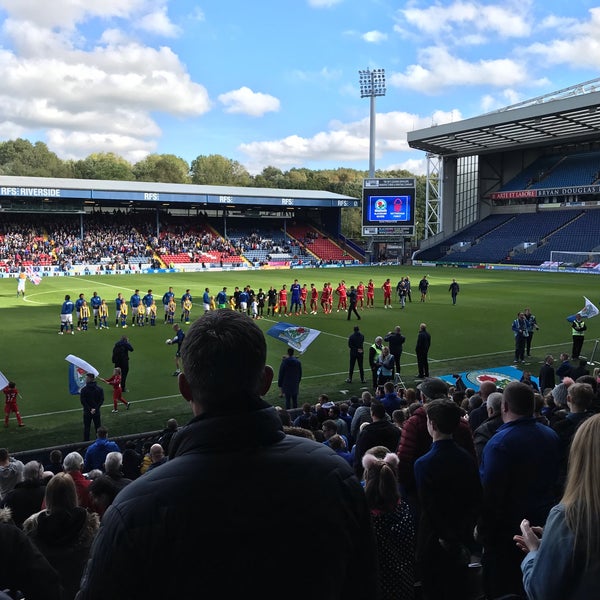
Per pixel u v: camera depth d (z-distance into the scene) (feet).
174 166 433.48
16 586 9.91
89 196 220.02
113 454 25.76
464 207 291.17
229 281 183.42
